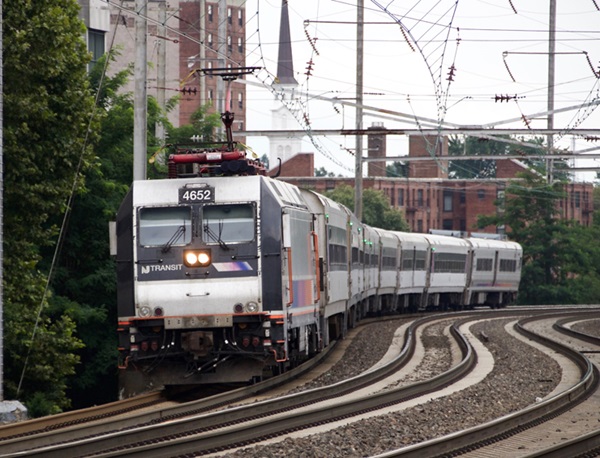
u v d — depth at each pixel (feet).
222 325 212.43
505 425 173.78
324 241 299.38
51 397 267.80
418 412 192.44
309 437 158.10
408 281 574.97
